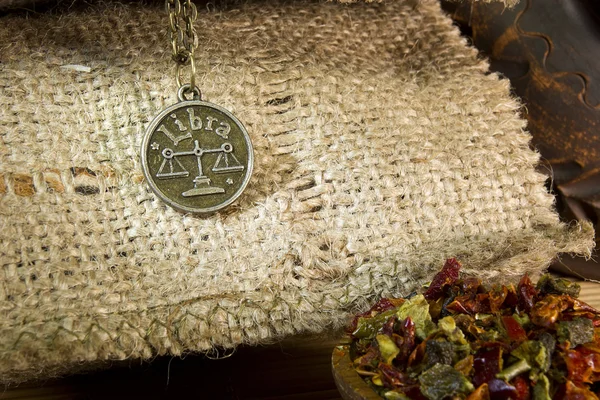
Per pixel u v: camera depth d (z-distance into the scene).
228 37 0.13
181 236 0.12
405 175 0.13
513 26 0.15
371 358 0.09
